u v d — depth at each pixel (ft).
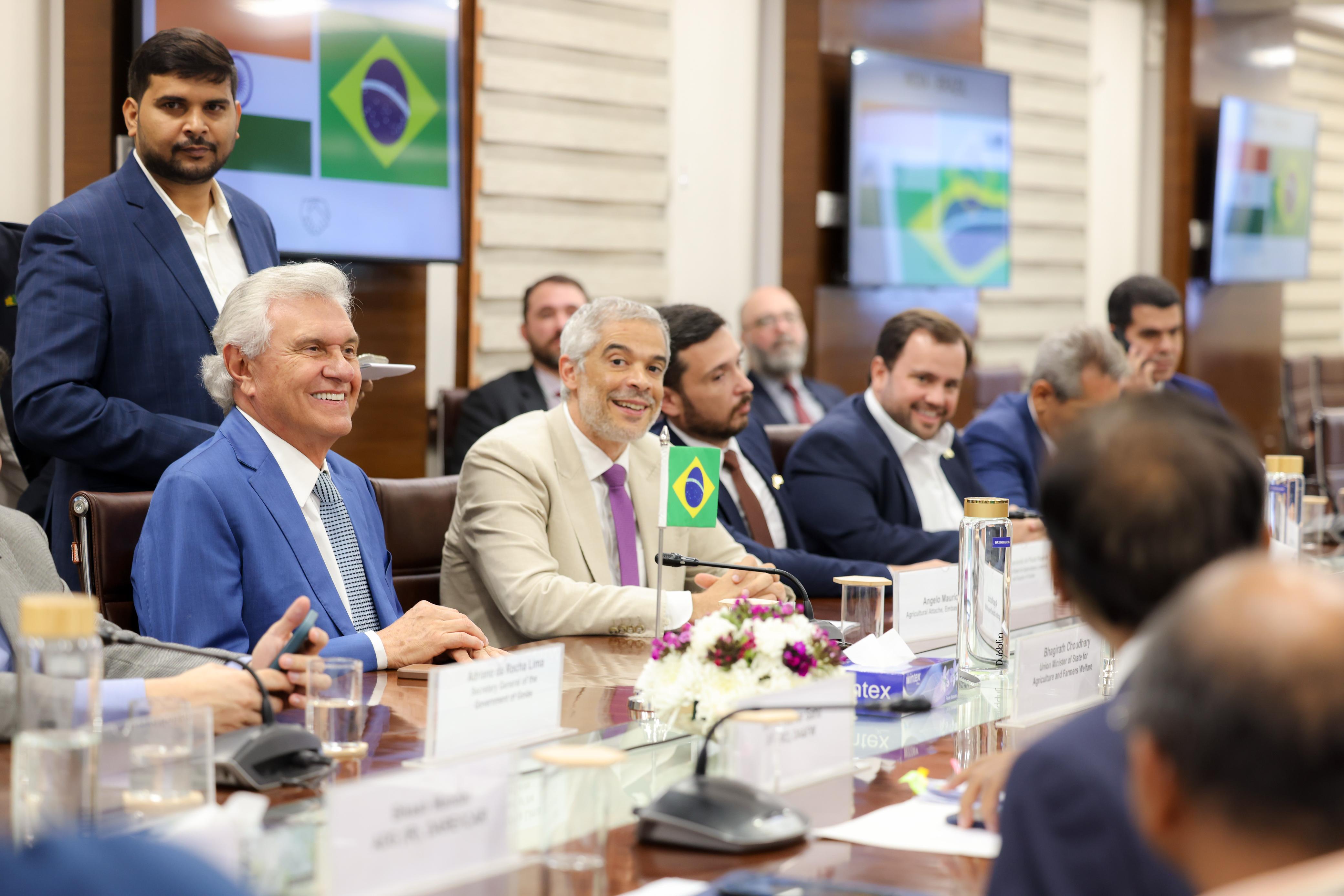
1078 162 29.99
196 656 6.88
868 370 24.56
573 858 4.59
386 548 9.66
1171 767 2.62
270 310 8.51
